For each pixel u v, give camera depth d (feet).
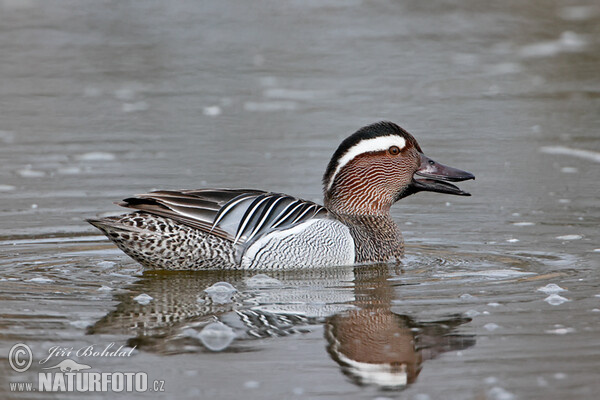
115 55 89.25
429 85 79.56
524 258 40.27
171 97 76.28
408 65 86.33
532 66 85.46
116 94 77.05
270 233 38.60
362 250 40.34
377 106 72.79
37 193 51.57
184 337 30.37
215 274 38.34
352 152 42.98
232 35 97.40
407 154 43.14
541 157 59.26
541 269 38.37
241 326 31.40
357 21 104.06
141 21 102.68
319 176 54.80
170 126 67.72
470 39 95.45
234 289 35.88
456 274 38.01
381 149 42.78
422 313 32.60
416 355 28.63
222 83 80.53
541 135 64.54
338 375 27.30
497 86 79.10
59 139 63.98
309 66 86.17
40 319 32.01
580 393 25.76
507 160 58.59
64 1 110.11
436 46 93.15
